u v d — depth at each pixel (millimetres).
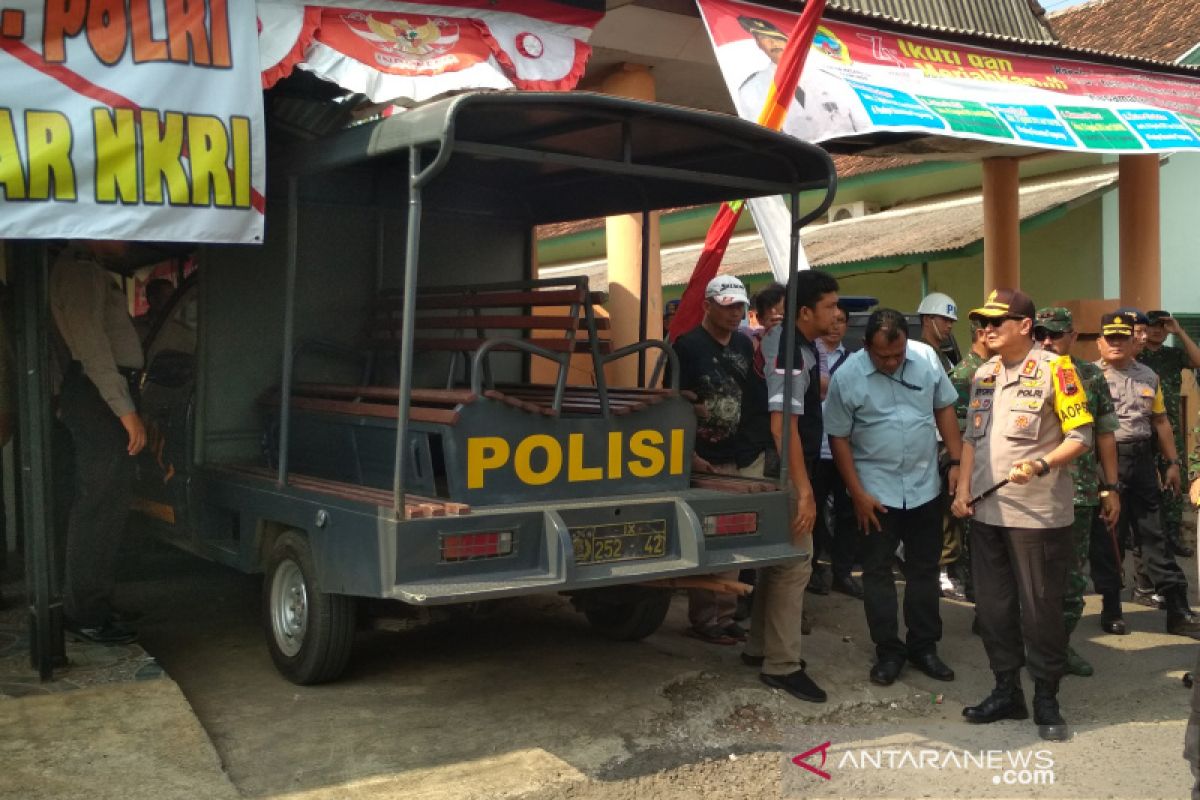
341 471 5312
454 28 5969
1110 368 6648
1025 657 4887
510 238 6633
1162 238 13102
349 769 4105
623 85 8094
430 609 5059
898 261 12375
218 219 4547
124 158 4340
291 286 5012
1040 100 8078
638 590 5160
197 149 4504
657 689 5059
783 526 5027
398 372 6137
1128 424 6469
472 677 5184
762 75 6812
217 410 5664
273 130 5664
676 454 5133
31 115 4176
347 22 5594
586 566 4430
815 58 7152
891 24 7879
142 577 6992
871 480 5387
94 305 5117
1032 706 5059
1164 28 14945
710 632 5887
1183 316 12922
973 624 6395
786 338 5062
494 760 4223
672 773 4207
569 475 4789
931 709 5070
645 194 6066
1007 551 4785
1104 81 8758
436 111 4027
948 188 15266
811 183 5102
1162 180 13055
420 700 4855
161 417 6117
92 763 3963
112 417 5277
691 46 7867
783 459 5074
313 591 4809
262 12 5309
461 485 4504
